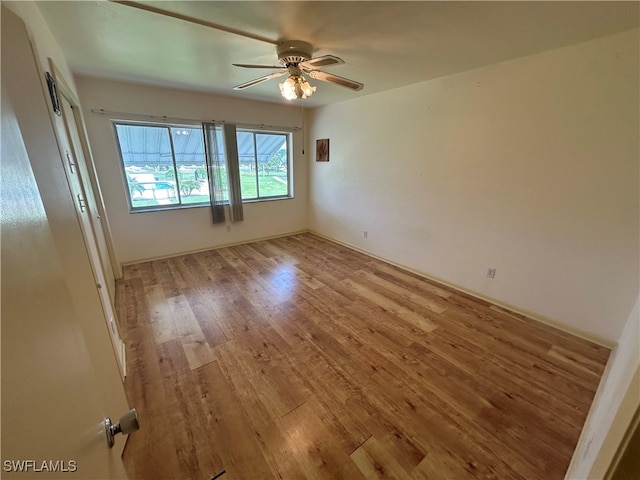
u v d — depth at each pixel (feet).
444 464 4.27
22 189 1.52
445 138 9.44
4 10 2.78
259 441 4.60
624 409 1.37
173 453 4.40
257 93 12.03
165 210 12.55
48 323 1.59
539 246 7.72
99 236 8.09
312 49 6.68
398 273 11.42
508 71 7.55
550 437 4.66
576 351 6.72
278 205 16.08
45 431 1.33
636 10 4.83
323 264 12.39
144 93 10.95
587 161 6.58
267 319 8.07
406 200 11.27
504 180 8.15
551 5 4.74
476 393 5.53
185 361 6.38
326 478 4.09
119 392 4.73
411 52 6.98
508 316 8.24
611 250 6.54
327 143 14.70
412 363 6.34
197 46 6.77
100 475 1.99
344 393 5.54
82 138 8.70
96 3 4.81
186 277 10.89
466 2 4.69
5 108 1.47
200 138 12.98
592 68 6.20
